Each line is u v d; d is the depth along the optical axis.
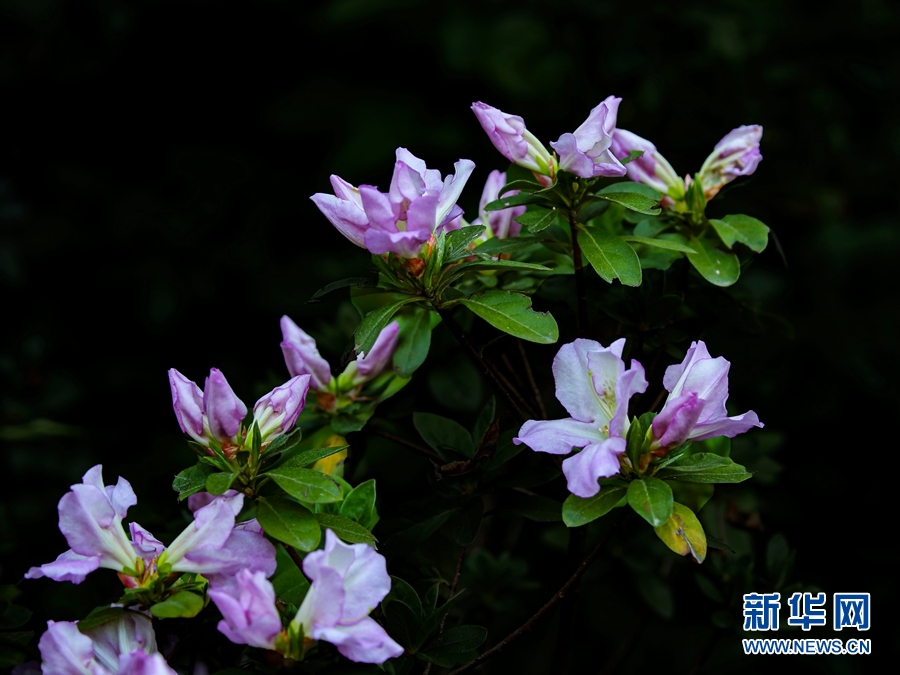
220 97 2.16
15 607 1.15
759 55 1.72
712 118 1.60
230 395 1.08
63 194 2.02
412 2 1.86
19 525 1.33
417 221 1.09
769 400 1.57
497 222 1.20
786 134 1.72
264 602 1.04
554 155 1.15
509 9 1.85
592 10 1.69
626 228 1.23
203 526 1.07
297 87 2.04
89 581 1.23
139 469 1.47
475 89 1.93
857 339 1.65
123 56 2.11
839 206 1.77
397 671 1.11
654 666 1.42
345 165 1.90
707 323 1.23
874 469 1.60
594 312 1.21
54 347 1.87
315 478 1.08
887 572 1.53
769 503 1.53
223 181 2.04
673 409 1.07
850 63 1.79
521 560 1.31
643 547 1.30
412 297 1.12
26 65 2.06
